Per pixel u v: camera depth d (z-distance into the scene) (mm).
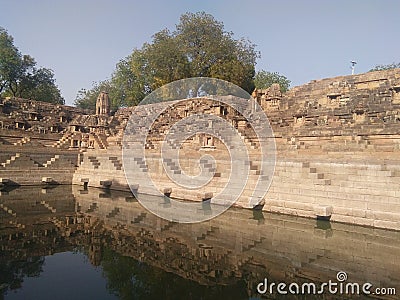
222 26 48969
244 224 20422
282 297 10586
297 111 34844
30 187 35844
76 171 40656
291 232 18688
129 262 13562
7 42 65500
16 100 50625
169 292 10781
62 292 10617
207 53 46719
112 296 10383
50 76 73312
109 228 19062
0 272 12273
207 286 11344
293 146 28344
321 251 15406
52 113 53938
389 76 33062
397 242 16828
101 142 43125
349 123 29344
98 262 13484
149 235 17719
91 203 27172
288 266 13445
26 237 16672
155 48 47656
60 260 13633
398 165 18891
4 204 25375
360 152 24188
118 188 34688
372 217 19469
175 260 13898
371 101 30406
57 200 28141
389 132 25219
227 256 14547
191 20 47438
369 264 13734
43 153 38656
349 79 35656
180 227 19641
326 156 24953
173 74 45719
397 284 11820
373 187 19734
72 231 18125
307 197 22375
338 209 20766
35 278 11773
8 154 36094
